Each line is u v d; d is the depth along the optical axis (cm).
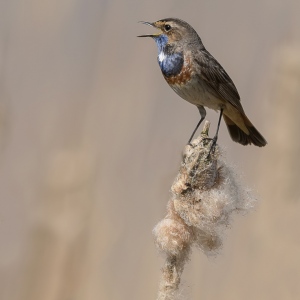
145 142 1522
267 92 1331
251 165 1398
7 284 1279
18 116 1545
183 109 1658
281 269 1285
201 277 1330
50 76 1669
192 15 1847
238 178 898
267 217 1303
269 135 1303
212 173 871
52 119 1560
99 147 1459
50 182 1328
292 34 1389
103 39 1675
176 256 842
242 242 1330
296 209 1290
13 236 1302
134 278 1348
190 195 862
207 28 1847
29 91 1627
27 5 1725
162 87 1642
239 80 1731
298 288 1271
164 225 852
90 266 1303
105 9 1706
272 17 1789
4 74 1546
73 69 1664
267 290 1273
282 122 1277
